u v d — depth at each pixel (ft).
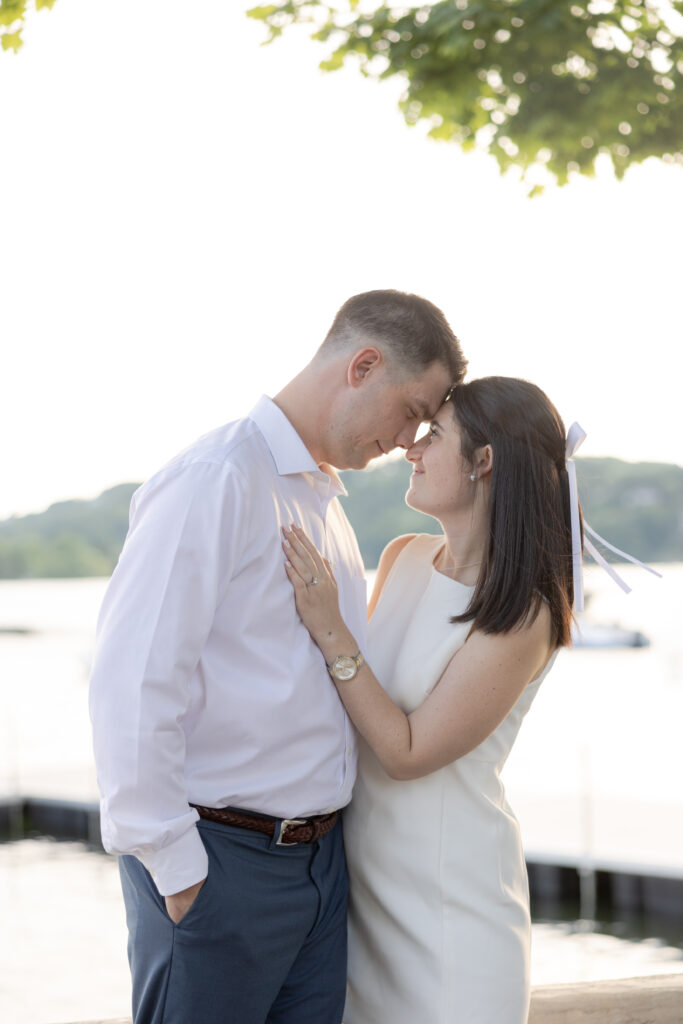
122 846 6.08
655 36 13.08
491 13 12.68
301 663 6.59
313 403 7.02
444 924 6.93
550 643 6.99
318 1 13.48
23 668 126.11
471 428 7.01
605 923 36.11
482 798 7.07
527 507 6.86
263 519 6.53
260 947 6.43
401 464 102.37
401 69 13.43
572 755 59.21
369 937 7.18
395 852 7.04
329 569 6.77
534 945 34.04
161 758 6.02
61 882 45.01
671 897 36.14
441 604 7.18
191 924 6.21
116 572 6.31
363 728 6.75
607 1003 7.75
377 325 6.92
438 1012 6.86
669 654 118.93
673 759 57.06
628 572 167.32
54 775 60.39
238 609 6.40
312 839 6.68
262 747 6.40
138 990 6.51
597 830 40.88
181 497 6.26
